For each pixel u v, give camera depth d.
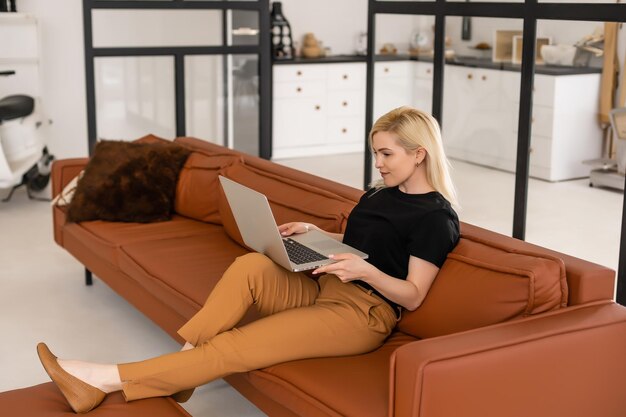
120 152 4.17
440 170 2.55
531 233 3.91
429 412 1.98
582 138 3.57
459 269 2.47
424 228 2.48
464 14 4.18
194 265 3.31
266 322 2.48
